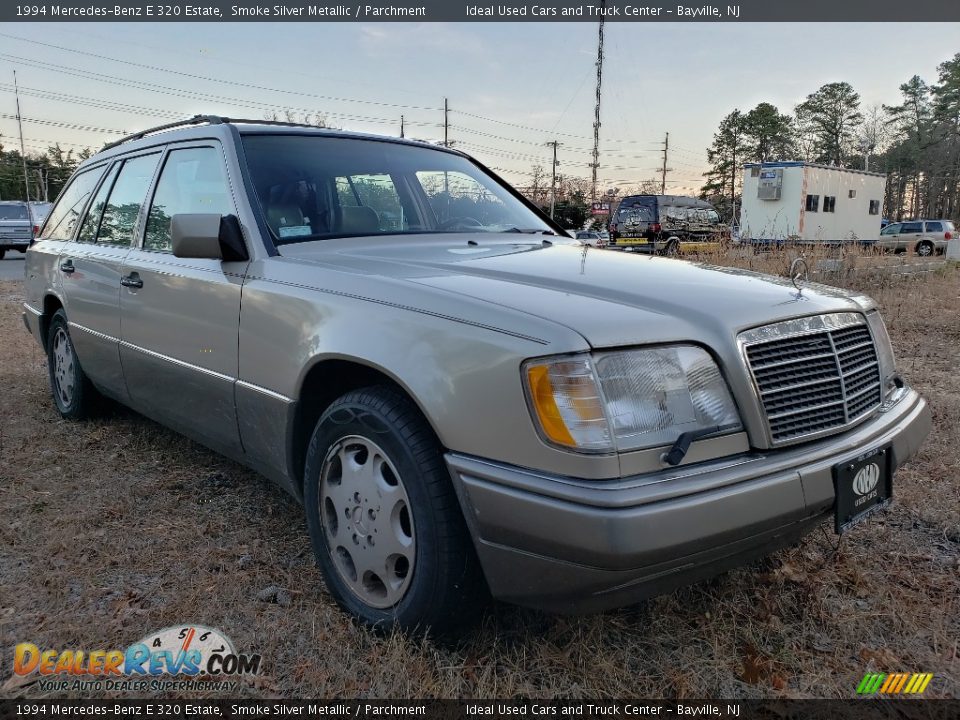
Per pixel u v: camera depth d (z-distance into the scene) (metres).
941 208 77.75
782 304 2.28
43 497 3.41
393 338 2.21
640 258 2.94
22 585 2.65
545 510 1.84
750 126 78.06
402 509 2.25
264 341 2.68
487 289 2.24
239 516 3.25
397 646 2.19
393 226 3.25
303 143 3.33
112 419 4.67
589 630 2.36
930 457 3.84
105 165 4.42
